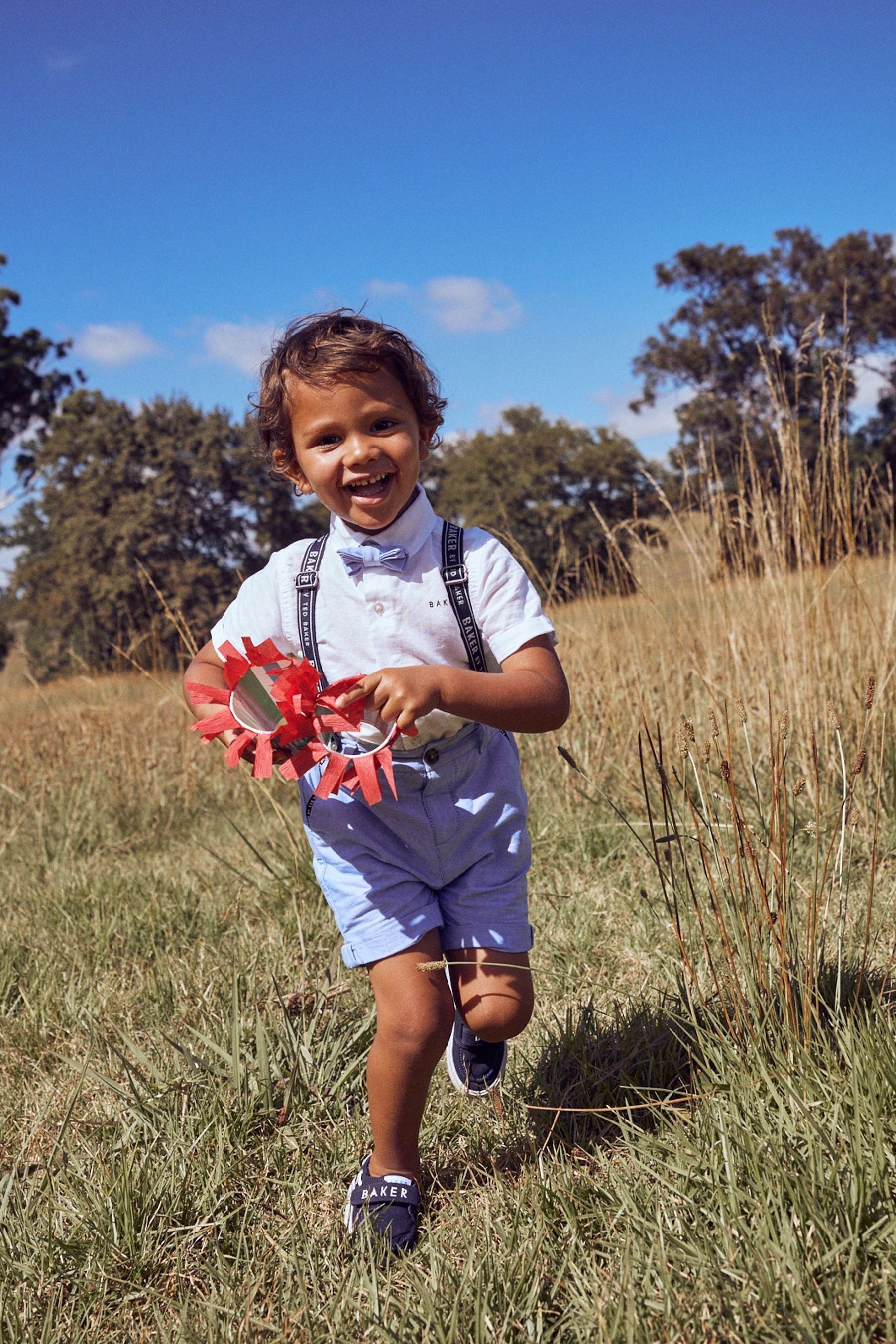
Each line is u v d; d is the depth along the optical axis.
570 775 4.23
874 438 30.23
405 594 1.86
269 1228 1.86
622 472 37.59
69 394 43.81
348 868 1.87
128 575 33.12
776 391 4.13
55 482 38.47
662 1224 1.63
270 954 3.00
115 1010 2.82
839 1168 1.60
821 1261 1.46
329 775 1.59
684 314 37.22
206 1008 2.68
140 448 37.62
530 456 38.47
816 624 3.88
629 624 4.77
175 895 3.62
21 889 4.09
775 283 35.31
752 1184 1.63
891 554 4.43
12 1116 2.34
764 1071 1.86
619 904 3.11
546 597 5.21
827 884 2.31
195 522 36.22
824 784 3.53
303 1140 2.09
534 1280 1.56
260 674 2.02
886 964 2.34
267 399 1.91
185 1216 1.88
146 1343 1.62
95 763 5.79
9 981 3.06
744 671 4.07
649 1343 1.41
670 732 4.10
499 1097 2.09
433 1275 1.60
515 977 1.88
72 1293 1.74
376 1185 1.79
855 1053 1.83
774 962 2.12
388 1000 1.79
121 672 7.06
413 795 1.85
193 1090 2.22
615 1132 2.04
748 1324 1.40
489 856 1.91
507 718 1.71
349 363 1.75
